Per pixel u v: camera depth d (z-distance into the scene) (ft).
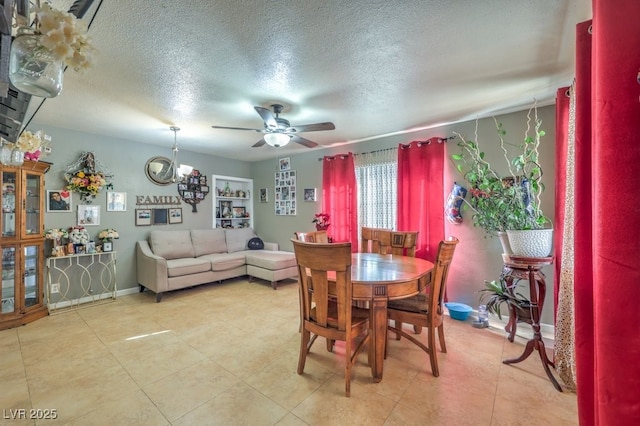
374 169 13.34
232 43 5.66
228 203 18.48
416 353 7.70
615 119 2.41
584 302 3.85
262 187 18.80
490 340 8.44
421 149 11.51
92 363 7.07
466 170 10.52
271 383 6.27
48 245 11.16
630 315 2.30
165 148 14.83
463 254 10.66
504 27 5.19
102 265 12.57
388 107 9.15
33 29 2.85
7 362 7.11
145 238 14.08
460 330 9.19
